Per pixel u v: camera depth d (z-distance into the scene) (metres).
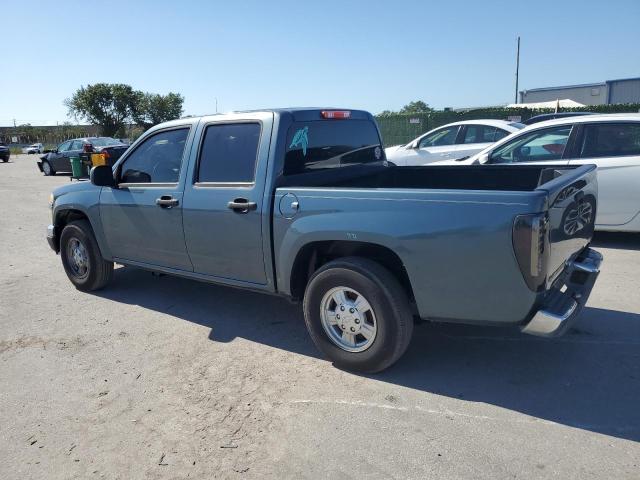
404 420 3.34
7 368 4.30
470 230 3.28
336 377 3.92
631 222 6.94
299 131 4.38
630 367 3.90
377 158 5.45
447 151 11.24
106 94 58.88
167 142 4.99
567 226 3.62
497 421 3.29
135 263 5.45
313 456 3.04
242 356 4.34
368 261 3.75
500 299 3.31
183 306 5.54
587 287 3.86
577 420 3.27
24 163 34.06
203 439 3.26
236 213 4.32
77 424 3.48
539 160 7.42
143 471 3.01
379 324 3.71
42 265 7.48
